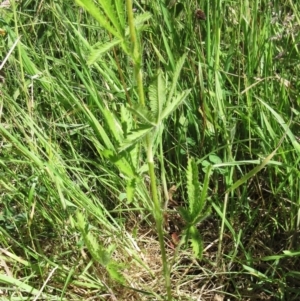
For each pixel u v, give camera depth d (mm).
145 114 1062
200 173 2059
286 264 1822
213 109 2068
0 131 1789
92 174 2000
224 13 2270
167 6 2186
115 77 2049
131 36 1053
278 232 1929
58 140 2119
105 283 1711
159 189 1985
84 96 2176
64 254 1844
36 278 1814
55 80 2043
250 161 1770
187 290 1850
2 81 2086
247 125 2010
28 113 1992
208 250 1953
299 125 1949
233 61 2201
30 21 2377
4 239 1771
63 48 2201
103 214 1979
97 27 2184
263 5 2328
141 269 1863
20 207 1950
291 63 2115
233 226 1950
